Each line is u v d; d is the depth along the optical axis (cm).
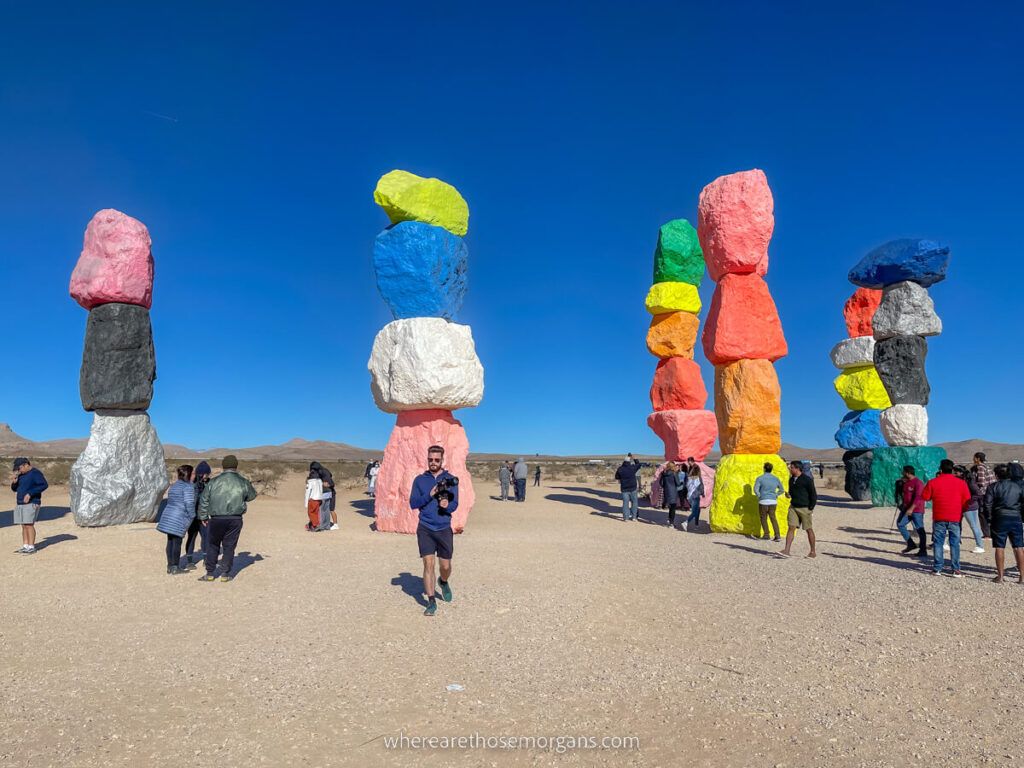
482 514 1914
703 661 626
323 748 445
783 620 762
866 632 717
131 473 1485
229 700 521
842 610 809
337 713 500
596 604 817
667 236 2244
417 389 1455
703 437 2162
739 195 1564
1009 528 980
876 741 464
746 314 1562
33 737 453
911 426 2059
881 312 2164
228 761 425
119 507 1458
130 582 932
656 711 512
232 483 941
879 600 861
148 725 475
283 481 3444
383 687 552
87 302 1521
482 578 958
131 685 550
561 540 1391
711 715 505
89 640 670
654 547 1309
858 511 2016
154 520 1523
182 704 513
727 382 1583
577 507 2164
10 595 859
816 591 912
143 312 1544
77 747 440
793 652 652
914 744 460
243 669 589
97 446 1462
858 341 2497
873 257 2202
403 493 1474
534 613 773
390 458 1517
